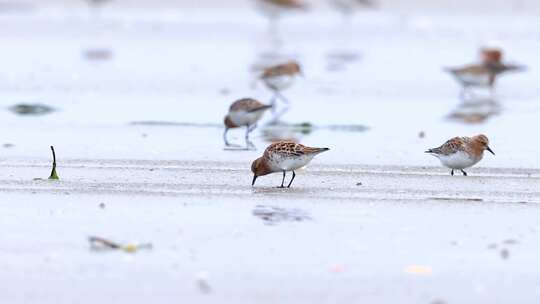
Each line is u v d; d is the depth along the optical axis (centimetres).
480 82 2353
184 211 1330
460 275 1102
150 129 1934
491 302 1032
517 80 2561
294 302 1030
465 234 1241
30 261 1135
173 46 3064
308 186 1475
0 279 1083
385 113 2131
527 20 3634
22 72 2573
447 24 3547
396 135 1889
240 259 1148
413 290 1062
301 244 1198
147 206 1354
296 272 1109
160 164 1628
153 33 3319
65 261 1137
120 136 1859
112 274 1098
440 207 1356
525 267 1127
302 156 1442
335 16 3806
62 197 1395
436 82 2516
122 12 3784
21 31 3322
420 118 2072
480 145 1530
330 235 1232
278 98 2312
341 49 3056
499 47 3053
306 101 2280
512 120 2050
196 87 2422
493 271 1115
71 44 3075
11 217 1297
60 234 1230
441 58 2873
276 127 1992
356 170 1587
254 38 3272
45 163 1630
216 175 1544
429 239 1221
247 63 2775
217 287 1066
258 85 2462
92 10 3797
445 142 1664
